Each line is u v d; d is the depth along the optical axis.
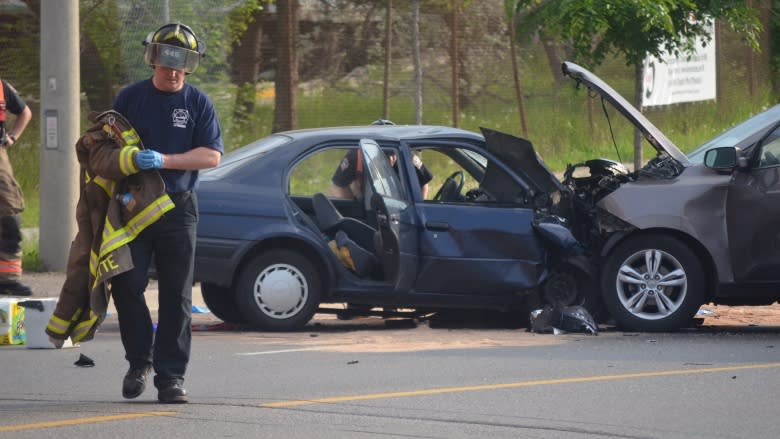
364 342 30.23
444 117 66.75
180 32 21.16
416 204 31.95
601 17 43.16
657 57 45.81
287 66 62.06
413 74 65.75
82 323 21.55
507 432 19.50
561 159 69.00
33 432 19.55
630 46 45.03
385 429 19.73
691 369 25.61
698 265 31.83
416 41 60.22
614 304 32.22
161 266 21.58
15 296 38.19
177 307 21.64
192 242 21.55
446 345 29.61
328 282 32.03
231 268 31.33
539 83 70.50
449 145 32.75
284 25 61.97
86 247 21.33
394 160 32.47
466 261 31.88
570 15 43.50
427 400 22.25
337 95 64.19
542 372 25.38
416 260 31.75
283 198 31.92
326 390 23.41
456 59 66.94
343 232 32.78
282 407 21.59
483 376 24.92
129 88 21.33
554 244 32.28
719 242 31.67
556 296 32.88
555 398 22.42
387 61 65.06
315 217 34.94
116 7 59.12
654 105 75.19
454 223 31.89
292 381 24.47
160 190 20.86
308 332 32.28
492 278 32.00
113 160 20.48
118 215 20.84
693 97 78.06
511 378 24.66
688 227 31.62
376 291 32.12
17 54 59.97
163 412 21.09
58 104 43.28
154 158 20.66
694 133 75.62
